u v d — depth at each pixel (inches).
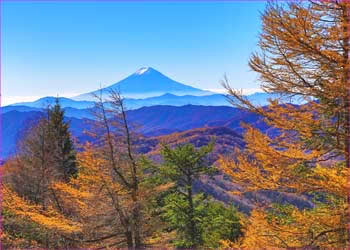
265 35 310.8
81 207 700.7
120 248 690.8
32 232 713.6
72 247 713.0
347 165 307.7
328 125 318.0
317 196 360.2
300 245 325.4
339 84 292.0
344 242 312.5
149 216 700.0
